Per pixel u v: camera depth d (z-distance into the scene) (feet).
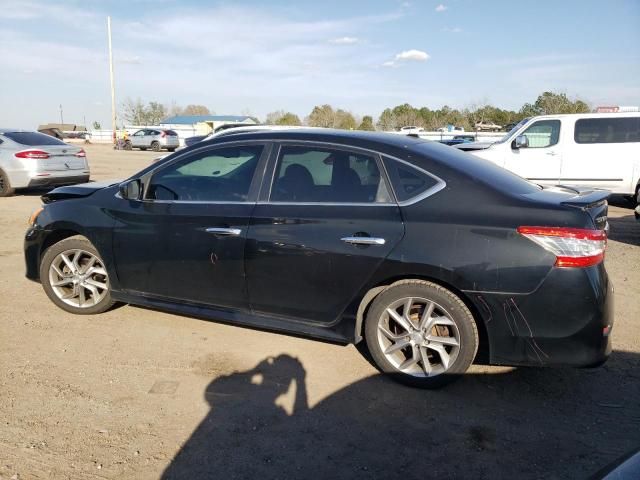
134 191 14.43
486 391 12.02
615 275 21.07
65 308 16.01
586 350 10.80
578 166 36.99
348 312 12.29
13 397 11.28
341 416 10.91
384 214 11.84
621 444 10.14
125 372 12.53
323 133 13.30
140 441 9.91
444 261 11.16
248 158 13.55
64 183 40.75
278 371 12.75
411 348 12.08
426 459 9.59
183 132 161.68
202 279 13.62
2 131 39.78
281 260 12.57
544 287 10.69
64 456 9.41
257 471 9.17
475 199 11.48
